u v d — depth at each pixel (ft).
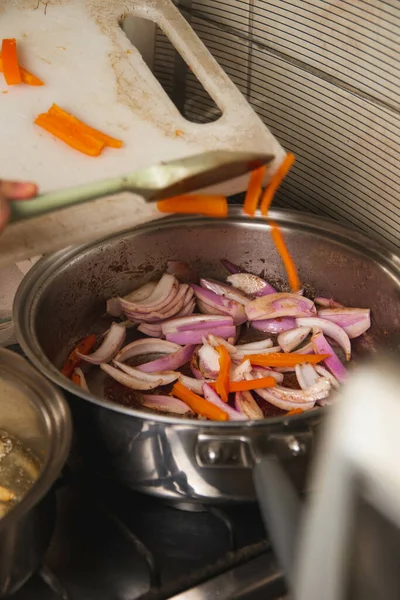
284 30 3.02
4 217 2.28
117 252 3.03
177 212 2.51
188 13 3.27
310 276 3.09
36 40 2.79
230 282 3.16
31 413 2.47
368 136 2.93
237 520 2.58
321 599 1.49
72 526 2.57
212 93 2.68
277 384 2.89
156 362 2.93
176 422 2.35
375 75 2.83
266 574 2.44
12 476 2.56
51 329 2.92
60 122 2.53
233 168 2.48
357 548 1.51
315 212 3.20
